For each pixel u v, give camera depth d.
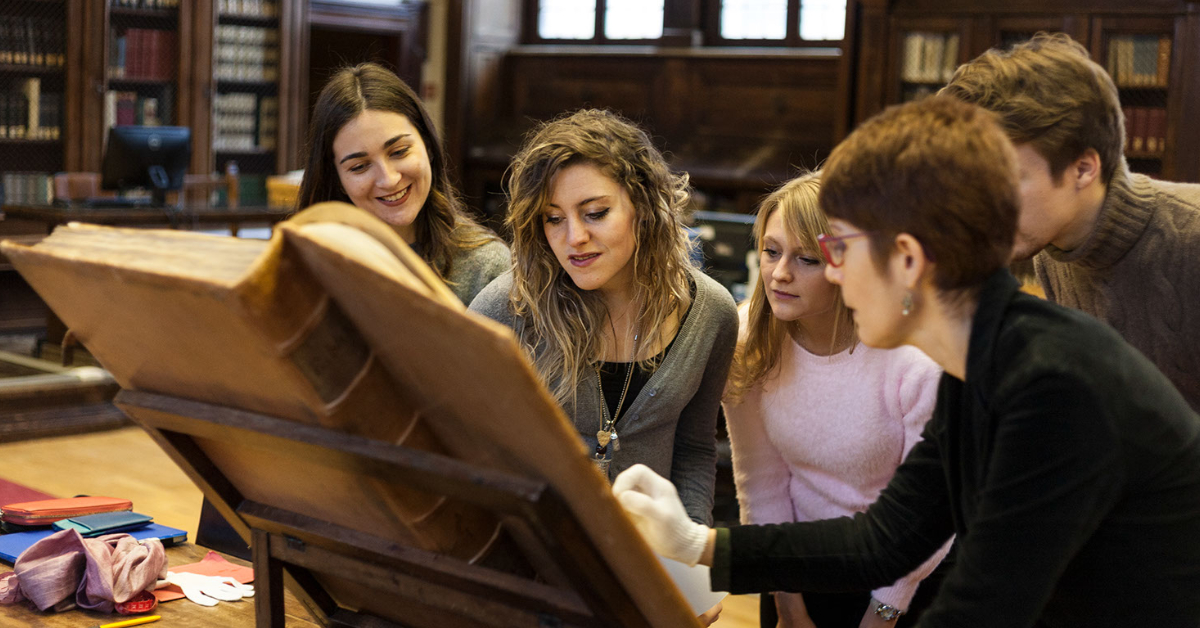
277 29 9.48
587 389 1.85
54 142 8.41
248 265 0.87
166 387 1.13
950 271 1.06
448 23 10.55
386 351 0.93
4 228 7.88
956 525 1.26
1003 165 1.04
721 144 9.78
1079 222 1.70
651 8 10.29
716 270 5.18
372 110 2.14
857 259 1.10
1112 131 1.60
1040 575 1.05
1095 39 7.50
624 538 0.96
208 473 1.22
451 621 1.21
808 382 1.97
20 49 8.12
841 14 9.42
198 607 1.68
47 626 1.56
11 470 5.10
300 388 0.93
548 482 0.95
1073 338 1.06
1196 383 1.76
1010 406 1.05
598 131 1.74
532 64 10.82
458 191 2.45
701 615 1.56
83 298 1.03
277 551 1.26
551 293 1.83
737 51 9.70
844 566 1.35
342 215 0.93
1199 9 7.14
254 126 9.57
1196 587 1.14
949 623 1.10
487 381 0.86
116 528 1.94
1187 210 1.68
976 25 7.81
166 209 7.31
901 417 1.90
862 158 1.07
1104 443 1.03
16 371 6.04
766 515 2.12
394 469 0.98
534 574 1.21
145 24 8.77
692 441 1.98
